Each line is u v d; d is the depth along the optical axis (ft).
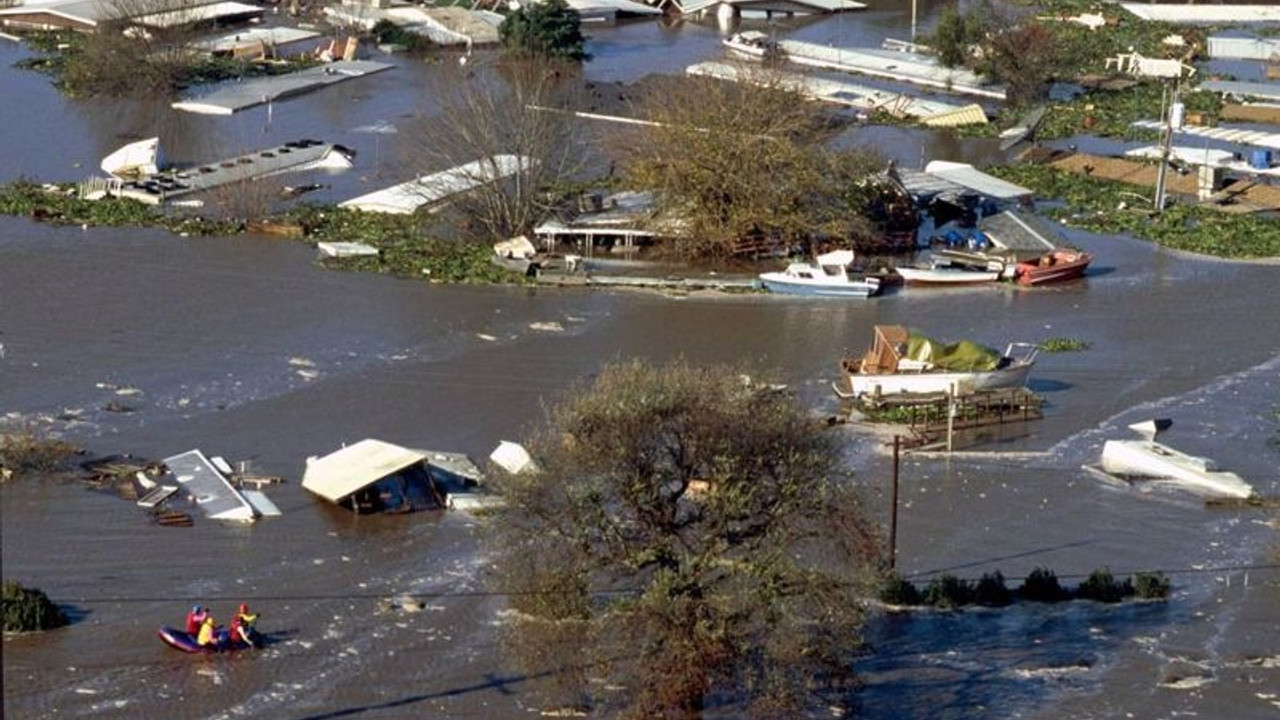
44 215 418.10
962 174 480.64
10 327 342.85
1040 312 384.68
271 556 255.91
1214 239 441.27
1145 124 551.59
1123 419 323.37
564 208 430.61
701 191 416.46
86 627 232.32
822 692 219.61
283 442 296.51
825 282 388.78
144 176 457.27
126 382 318.86
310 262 394.11
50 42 619.67
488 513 242.99
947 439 309.42
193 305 361.51
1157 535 275.59
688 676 207.00
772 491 219.20
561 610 223.51
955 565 262.88
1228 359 358.43
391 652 228.84
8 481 274.77
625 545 217.36
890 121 556.92
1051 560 266.16
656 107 448.24
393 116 540.93
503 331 356.59
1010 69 586.45
